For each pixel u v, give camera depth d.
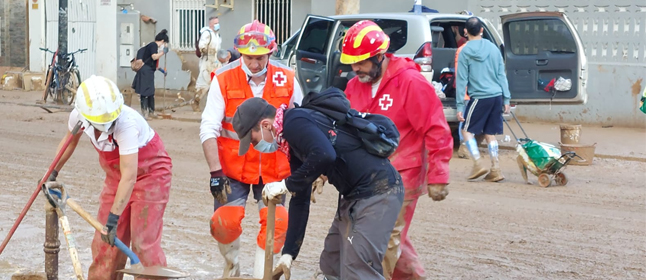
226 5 18.94
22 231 6.94
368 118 4.09
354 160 4.03
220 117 5.08
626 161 10.88
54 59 18.48
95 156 11.07
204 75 16.27
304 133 3.86
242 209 5.15
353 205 4.11
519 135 13.24
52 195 4.45
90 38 20.72
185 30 19.88
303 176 3.85
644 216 7.62
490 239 6.72
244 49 4.96
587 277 5.68
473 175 9.51
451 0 15.40
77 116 4.50
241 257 6.23
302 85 11.37
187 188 8.94
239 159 5.10
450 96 11.30
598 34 14.05
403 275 4.90
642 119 13.71
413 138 4.75
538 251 6.35
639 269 5.87
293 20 18.12
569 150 10.62
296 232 4.18
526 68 11.22
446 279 5.61
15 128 14.17
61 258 6.17
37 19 23.12
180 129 14.09
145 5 20.44
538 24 11.18
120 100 4.32
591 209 7.92
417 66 4.82
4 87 23.14
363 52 4.55
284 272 4.11
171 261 6.12
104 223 4.70
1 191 8.60
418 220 7.41
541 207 8.00
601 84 14.09
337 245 4.41
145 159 4.62
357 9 14.07
